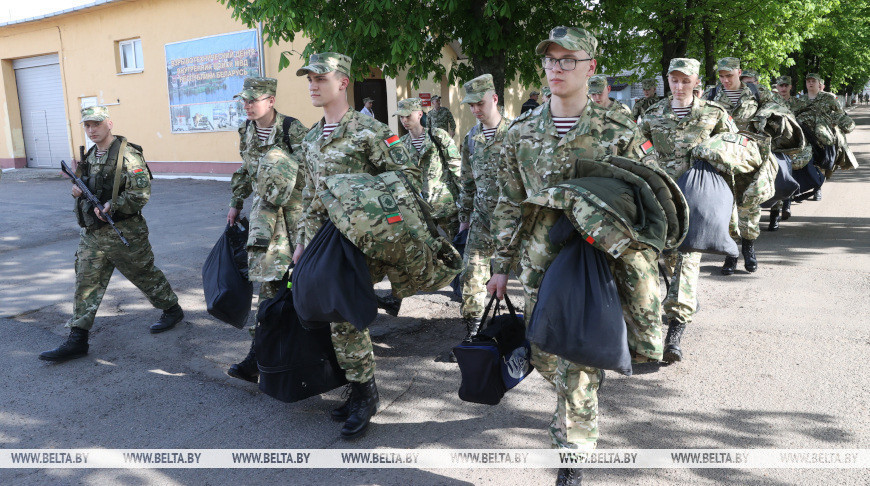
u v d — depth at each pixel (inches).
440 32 364.2
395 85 586.6
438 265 135.6
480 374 119.5
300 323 139.4
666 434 137.0
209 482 125.0
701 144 176.7
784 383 158.6
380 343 197.6
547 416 148.9
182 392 166.6
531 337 103.6
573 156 114.0
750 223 254.4
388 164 138.3
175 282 269.7
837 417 141.2
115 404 160.1
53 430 147.2
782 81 353.7
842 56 1055.0
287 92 611.8
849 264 265.4
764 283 244.1
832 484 116.6
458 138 671.1
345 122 139.9
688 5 443.8
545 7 372.2
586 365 104.0
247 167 183.6
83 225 188.4
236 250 174.9
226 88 648.4
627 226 98.3
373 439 140.2
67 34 787.4
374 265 132.5
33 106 876.0
